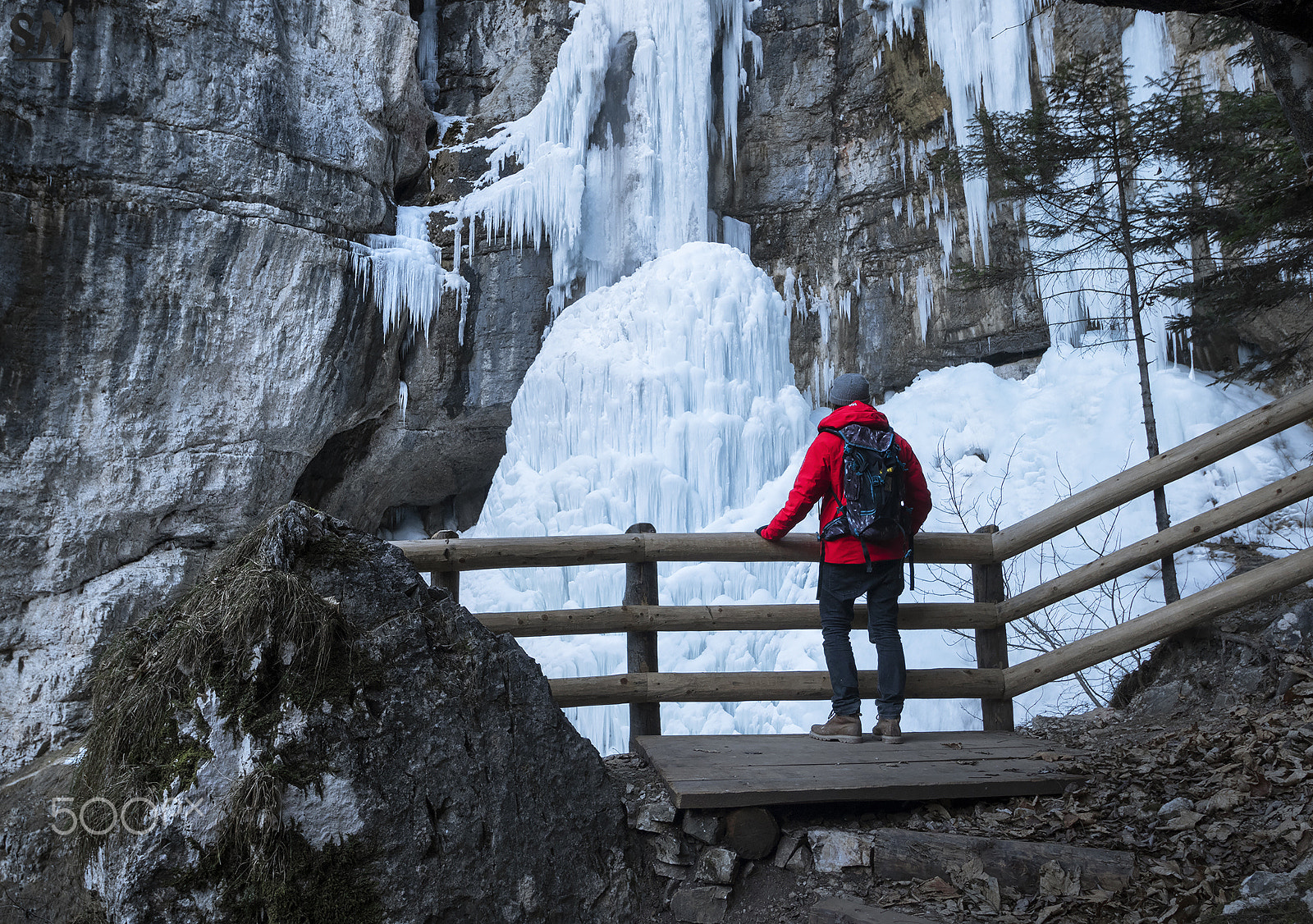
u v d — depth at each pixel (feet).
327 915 8.57
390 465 45.98
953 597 31.12
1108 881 9.68
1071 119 30.01
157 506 37.45
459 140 47.93
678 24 46.03
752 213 49.37
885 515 12.99
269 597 9.01
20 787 30.99
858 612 15.20
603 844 10.57
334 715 9.03
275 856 8.40
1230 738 12.00
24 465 34.60
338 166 40.93
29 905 21.13
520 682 10.46
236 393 38.83
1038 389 38.34
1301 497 14.79
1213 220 27.35
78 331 35.19
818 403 47.39
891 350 45.57
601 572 34.88
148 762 8.52
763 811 10.78
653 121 46.14
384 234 44.09
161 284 36.50
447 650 10.16
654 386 37.96
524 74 47.80
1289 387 32.91
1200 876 9.11
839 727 13.43
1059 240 38.09
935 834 10.65
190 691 8.75
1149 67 35.81
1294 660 13.39
